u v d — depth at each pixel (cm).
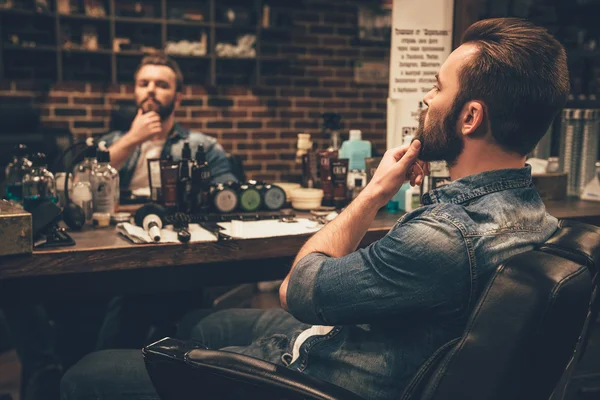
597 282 102
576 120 237
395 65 220
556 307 83
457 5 225
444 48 226
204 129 507
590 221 199
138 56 484
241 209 204
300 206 210
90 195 184
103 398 126
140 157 263
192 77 504
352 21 536
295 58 524
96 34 466
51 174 187
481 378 85
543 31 98
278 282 254
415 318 98
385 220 191
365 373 103
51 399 212
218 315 153
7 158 375
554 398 107
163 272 185
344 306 98
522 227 98
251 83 512
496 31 99
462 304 93
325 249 115
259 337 144
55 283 170
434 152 107
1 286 164
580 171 239
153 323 203
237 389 99
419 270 93
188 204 194
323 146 538
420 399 90
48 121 464
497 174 100
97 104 475
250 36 502
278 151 528
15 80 454
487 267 93
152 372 106
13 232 140
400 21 219
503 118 97
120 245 153
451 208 97
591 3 514
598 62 514
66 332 229
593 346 200
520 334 84
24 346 216
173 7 489
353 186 217
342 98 541
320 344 110
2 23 446
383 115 554
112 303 214
